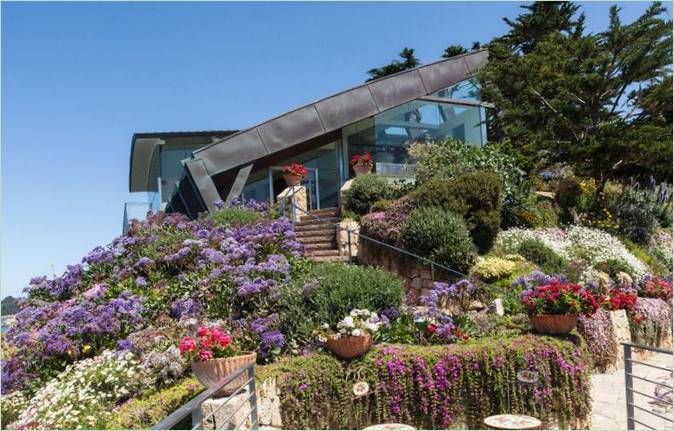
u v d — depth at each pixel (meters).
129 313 8.83
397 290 8.99
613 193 19.03
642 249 16.47
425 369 7.15
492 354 7.34
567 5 32.53
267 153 16.77
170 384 7.32
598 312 9.82
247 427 6.30
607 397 8.48
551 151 18.25
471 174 13.08
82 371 7.41
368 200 15.27
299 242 13.62
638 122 18.67
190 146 22.75
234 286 9.25
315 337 7.78
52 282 12.05
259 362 7.66
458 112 21.08
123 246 12.80
